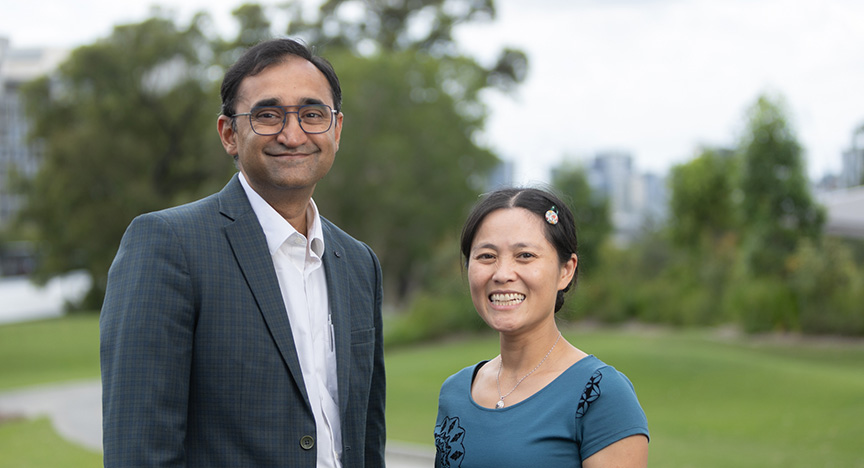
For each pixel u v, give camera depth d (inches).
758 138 829.8
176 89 1489.9
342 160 1165.1
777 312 845.2
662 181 1256.2
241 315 96.4
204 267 96.1
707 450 379.6
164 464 89.4
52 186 1408.7
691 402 529.7
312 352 102.2
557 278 101.7
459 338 1012.5
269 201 103.7
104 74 1450.5
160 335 91.4
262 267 99.9
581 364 97.6
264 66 100.0
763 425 439.5
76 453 402.3
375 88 1203.2
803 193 818.8
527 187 105.5
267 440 94.7
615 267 1230.9
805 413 460.8
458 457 98.7
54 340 1111.0
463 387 105.9
